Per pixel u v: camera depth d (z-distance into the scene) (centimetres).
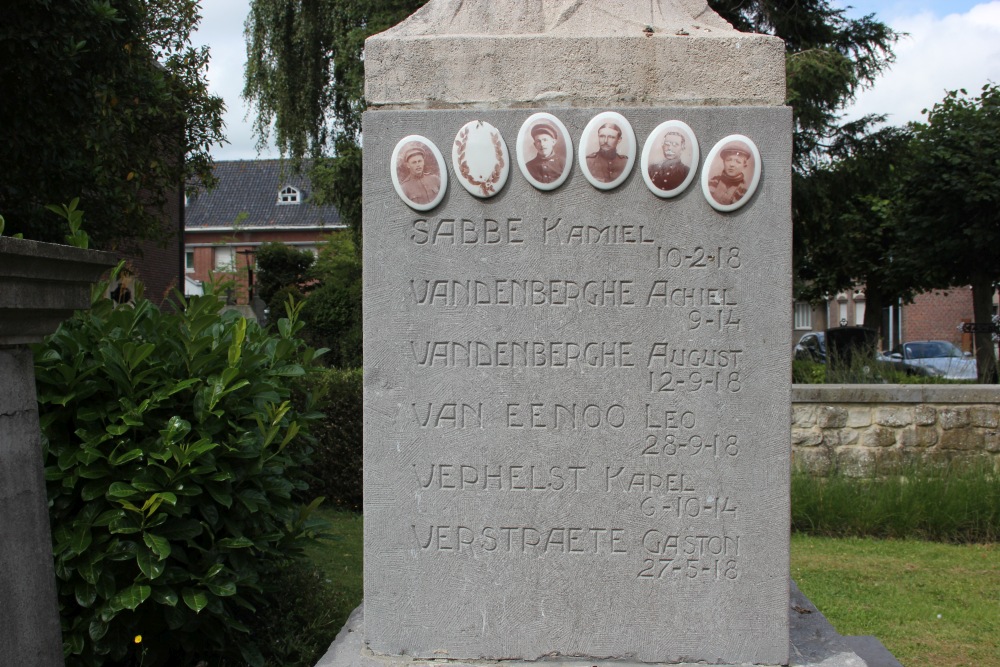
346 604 495
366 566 302
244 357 385
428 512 300
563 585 299
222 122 1098
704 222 294
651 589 297
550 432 298
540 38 299
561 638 299
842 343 1741
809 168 1742
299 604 440
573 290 296
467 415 299
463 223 297
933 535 697
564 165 293
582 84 298
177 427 342
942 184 1439
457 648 301
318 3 1938
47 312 283
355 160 1880
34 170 707
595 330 296
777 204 293
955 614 511
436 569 300
